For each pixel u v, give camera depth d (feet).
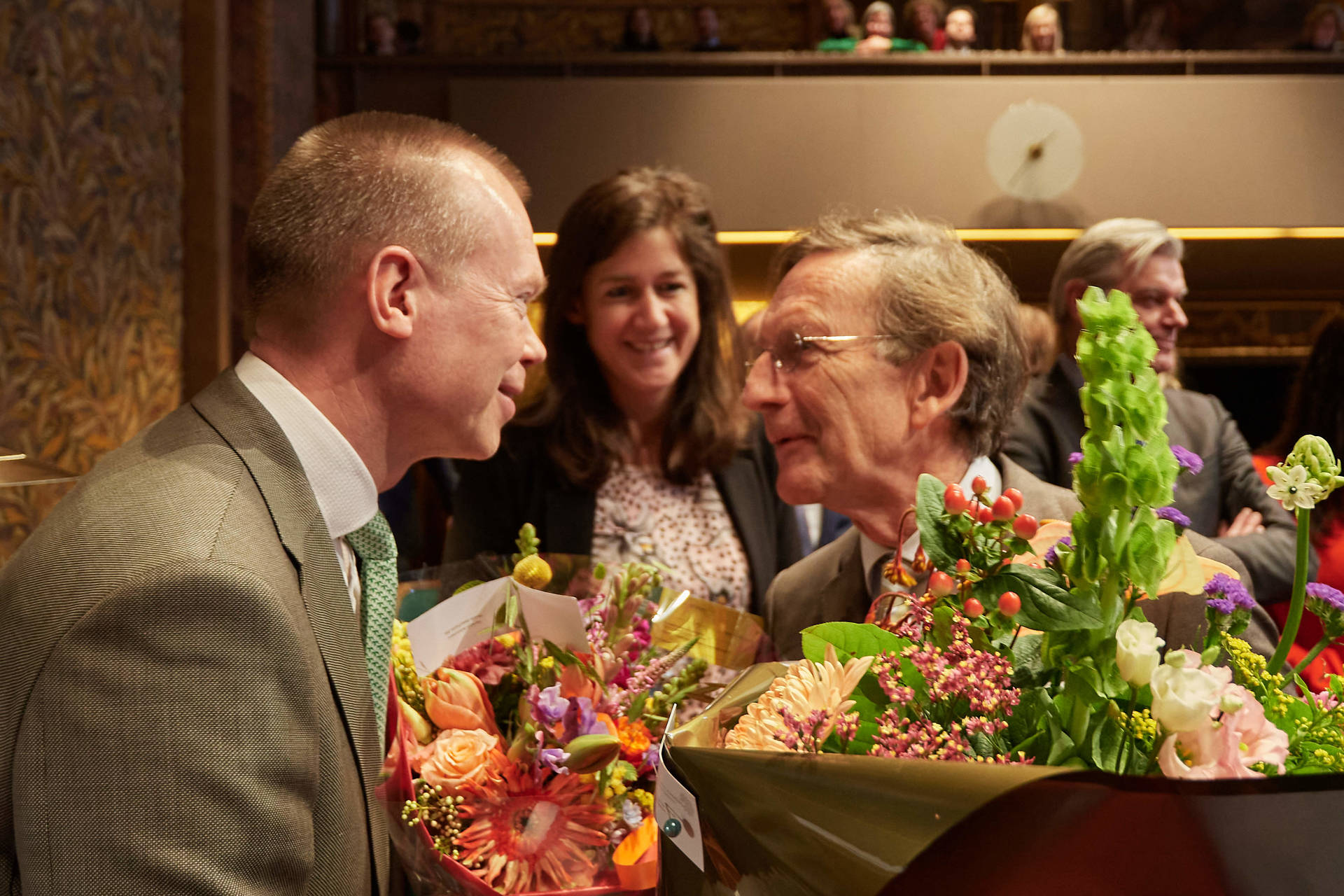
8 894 2.80
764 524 6.49
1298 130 14.05
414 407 3.35
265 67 12.52
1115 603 2.00
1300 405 6.78
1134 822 1.67
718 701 2.42
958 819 1.67
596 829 3.11
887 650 2.21
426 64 14.39
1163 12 14.71
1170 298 7.76
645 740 3.26
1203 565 2.42
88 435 10.03
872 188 14.20
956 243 4.07
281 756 2.65
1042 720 2.06
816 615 4.53
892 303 3.82
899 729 2.04
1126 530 1.97
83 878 2.50
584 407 6.48
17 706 2.65
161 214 11.22
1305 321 15.14
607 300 6.29
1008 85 14.12
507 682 3.50
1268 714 2.08
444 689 3.31
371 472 3.41
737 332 6.67
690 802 2.08
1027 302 15.17
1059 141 14.08
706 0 16.62
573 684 3.40
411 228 3.23
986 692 1.96
